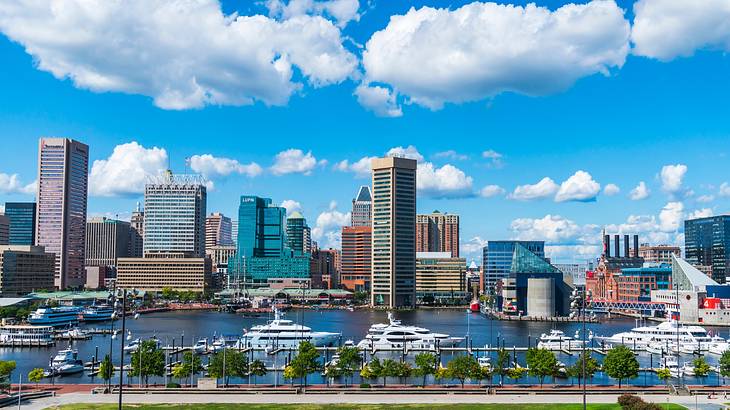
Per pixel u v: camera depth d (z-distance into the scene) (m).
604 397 157.88
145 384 185.00
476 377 180.38
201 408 142.50
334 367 198.25
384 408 143.25
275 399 154.88
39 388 173.38
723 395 160.75
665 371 190.38
